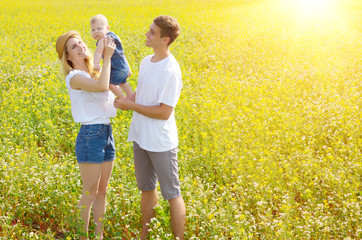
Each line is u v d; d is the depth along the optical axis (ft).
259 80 31.65
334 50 40.98
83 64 12.73
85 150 12.34
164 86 11.68
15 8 88.79
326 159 18.58
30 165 17.35
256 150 18.95
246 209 15.25
